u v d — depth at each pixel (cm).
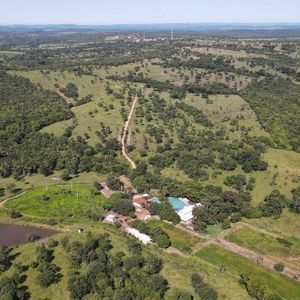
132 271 10712
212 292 10156
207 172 18150
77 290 10000
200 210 14638
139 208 15575
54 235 13112
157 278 10362
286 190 16512
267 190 16600
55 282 10588
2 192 17275
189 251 12912
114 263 11075
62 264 11325
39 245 12100
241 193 16250
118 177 18338
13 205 16275
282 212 15162
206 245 13325
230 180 17100
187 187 16462
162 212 14788
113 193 16900
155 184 17125
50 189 17500
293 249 13125
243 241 13525
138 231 13800
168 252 12812
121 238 12900
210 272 11538
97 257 11369
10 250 12144
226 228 14238
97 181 18088
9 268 11175
